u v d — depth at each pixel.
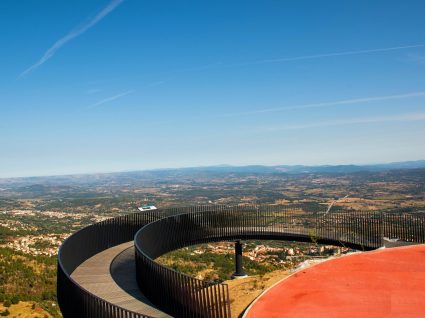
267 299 9.62
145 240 15.30
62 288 11.32
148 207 21.72
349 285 10.45
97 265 15.43
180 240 18.64
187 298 9.59
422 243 16.67
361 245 17.64
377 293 9.85
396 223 17.62
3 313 40.69
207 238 19.94
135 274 14.23
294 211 22.08
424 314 8.60
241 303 11.14
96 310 8.88
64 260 13.17
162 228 17.41
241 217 20.75
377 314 8.64
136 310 10.63
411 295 9.67
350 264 12.38
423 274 11.26
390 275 11.21
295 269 14.38
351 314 8.66
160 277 10.76
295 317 8.59
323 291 10.05
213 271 41.34
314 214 20.61
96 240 17.28
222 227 20.41
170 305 10.29
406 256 13.23
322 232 19.14
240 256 21.55
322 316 8.60
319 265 12.35
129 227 19.69
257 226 20.69
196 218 19.61
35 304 43.56
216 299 8.82
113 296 11.91
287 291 10.12
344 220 18.61
